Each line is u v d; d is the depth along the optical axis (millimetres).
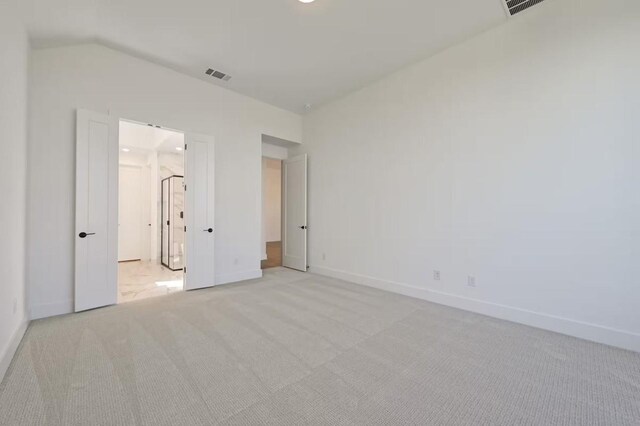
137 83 3510
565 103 2553
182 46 3266
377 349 2248
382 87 4055
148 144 6164
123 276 4957
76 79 3092
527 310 2758
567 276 2543
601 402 1623
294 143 5477
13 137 2156
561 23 2568
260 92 4500
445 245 3365
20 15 2254
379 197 4102
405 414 1520
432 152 3492
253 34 3037
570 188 2531
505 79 2898
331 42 3199
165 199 6141
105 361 2033
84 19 2707
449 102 3330
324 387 1757
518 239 2820
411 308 3221
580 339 2439
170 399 1630
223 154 4367
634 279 2242
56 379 1804
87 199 3088
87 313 3014
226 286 4180
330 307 3238
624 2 2285
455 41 3197
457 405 1593
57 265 2963
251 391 1713
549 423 1458
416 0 2551
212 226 4156
